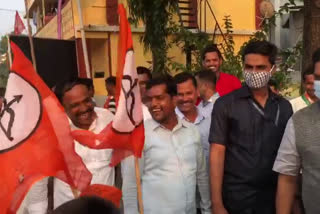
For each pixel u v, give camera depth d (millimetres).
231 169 2535
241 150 2490
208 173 2865
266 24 6879
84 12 8430
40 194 2326
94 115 2633
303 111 2064
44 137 1920
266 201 2500
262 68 2426
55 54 8359
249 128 2467
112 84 5227
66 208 1243
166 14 6484
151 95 2508
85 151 2441
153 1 6184
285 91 7250
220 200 2518
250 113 2477
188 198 2553
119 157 2152
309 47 3721
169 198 2469
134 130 2109
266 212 2508
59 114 1964
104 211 1268
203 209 2781
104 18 8586
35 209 2328
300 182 2607
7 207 1833
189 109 3316
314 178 1985
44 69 8227
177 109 3389
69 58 8570
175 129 2570
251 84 2441
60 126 1961
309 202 2029
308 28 3723
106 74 8898
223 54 7535
